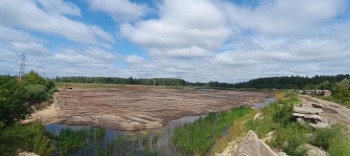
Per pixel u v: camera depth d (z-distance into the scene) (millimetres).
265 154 12797
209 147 20156
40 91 42719
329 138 15242
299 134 16359
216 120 30859
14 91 19297
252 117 25984
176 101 62156
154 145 21250
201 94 98625
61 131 22750
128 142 21875
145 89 124500
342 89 50719
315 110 19953
